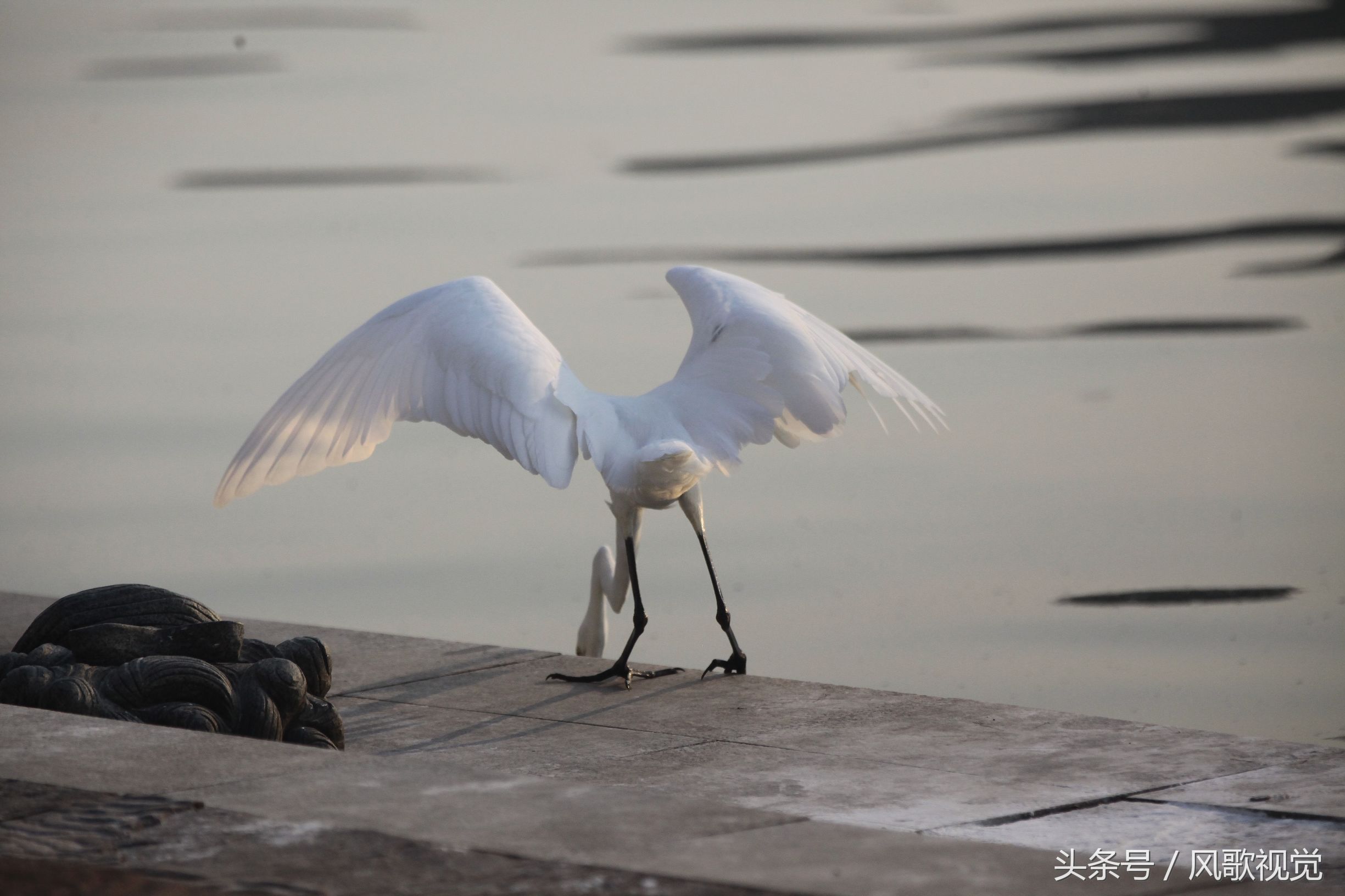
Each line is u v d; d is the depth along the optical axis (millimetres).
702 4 59562
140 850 5840
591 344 23156
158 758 6922
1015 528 17594
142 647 9172
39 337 25609
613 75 47625
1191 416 21125
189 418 21906
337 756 6988
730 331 9898
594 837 6004
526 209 33312
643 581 16203
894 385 10039
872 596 15641
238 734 8477
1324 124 38688
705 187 35000
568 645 14711
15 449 20797
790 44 51344
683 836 6035
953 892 5508
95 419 21922
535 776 8180
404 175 36969
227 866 5684
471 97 45312
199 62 50656
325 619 15469
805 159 37312
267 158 39094
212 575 16781
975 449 20156
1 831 6016
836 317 25438
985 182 34781
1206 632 14664
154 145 40844
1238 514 17828
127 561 17234
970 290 27031
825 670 13664
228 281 28625
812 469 19719
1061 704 12883
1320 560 16484
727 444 9461
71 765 6820
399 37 54250
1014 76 45094
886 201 33406
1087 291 26953
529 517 18516
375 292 27359
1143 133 38500
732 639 10086
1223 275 27750
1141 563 16531
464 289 9953
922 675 13555
